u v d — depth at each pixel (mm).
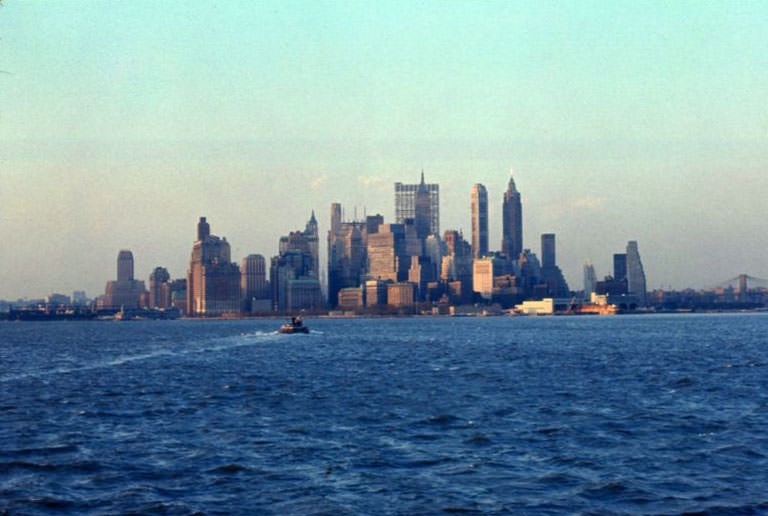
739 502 81562
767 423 124562
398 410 143500
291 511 79688
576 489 86562
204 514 78875
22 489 88188
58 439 117562
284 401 159375
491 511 79375
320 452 104812
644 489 86250
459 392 171750
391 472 94000
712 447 106438
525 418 132250
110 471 95500
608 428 121375
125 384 196500
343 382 197250
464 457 101562
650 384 185250
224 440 113938
